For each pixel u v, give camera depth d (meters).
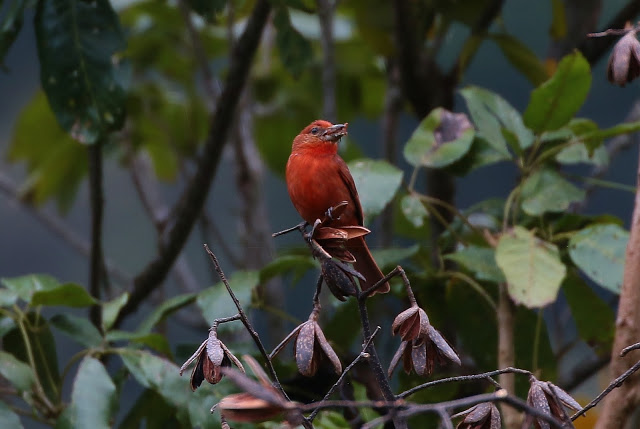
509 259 7.42
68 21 8.41
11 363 7.30
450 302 8.73
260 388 3.70
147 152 13.73
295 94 13.28
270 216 22.58
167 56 12.99
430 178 10.42
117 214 22.98
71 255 24.94
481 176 19.64
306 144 7.93
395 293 8.70
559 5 10.27
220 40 12.85
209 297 7.84
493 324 8.64
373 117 13.58
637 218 6.61
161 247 9.33
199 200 9.15
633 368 4.71
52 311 15.34
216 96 11.02
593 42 10.48
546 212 8.76
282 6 8.62
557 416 4.68
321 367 8.02
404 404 4.15
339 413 7.95
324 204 7.74
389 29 10.86
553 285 7.25
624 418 6.45
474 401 4.08
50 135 13.26
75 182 12.99
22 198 12.61
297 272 8.75
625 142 10.86
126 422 8.17
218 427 7.25
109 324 7.93
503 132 8.29
